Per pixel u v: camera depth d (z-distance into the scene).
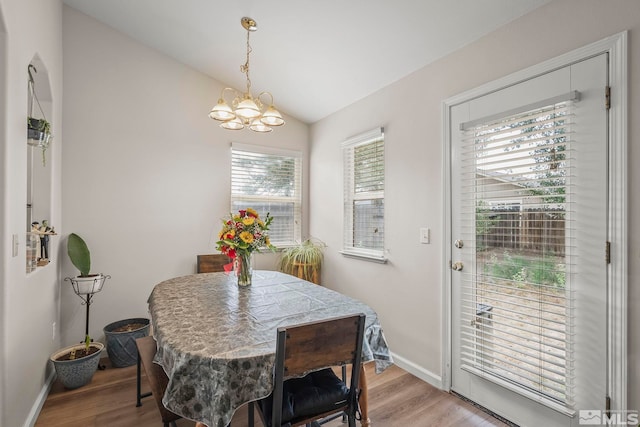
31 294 1.86
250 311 1.65
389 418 1.92
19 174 1.66
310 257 3.44
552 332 1.67
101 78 2.78
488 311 1.97
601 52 1.49
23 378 1.73
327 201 3.59
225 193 3.38
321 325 1.22
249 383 1.14
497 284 1.93
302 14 2.19
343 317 1.27
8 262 1.52
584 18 1.55
